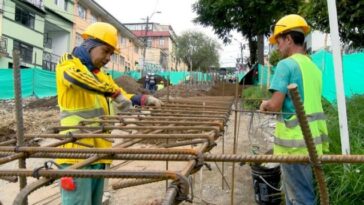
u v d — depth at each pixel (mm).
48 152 2174
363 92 8367
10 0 26438
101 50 3072
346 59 8602
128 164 6715
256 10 25938
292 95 1545
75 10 36000
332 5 4176
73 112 3121
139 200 5098
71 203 2928
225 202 5039
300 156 1882
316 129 3104
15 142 2691
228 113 4449
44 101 18375
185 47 58562
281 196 4406
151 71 47500
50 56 33250
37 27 30219
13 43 27156
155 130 3145
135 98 3184
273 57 17484
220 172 5820
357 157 1854
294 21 3312
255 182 4633
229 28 30750
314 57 9727
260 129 8266
